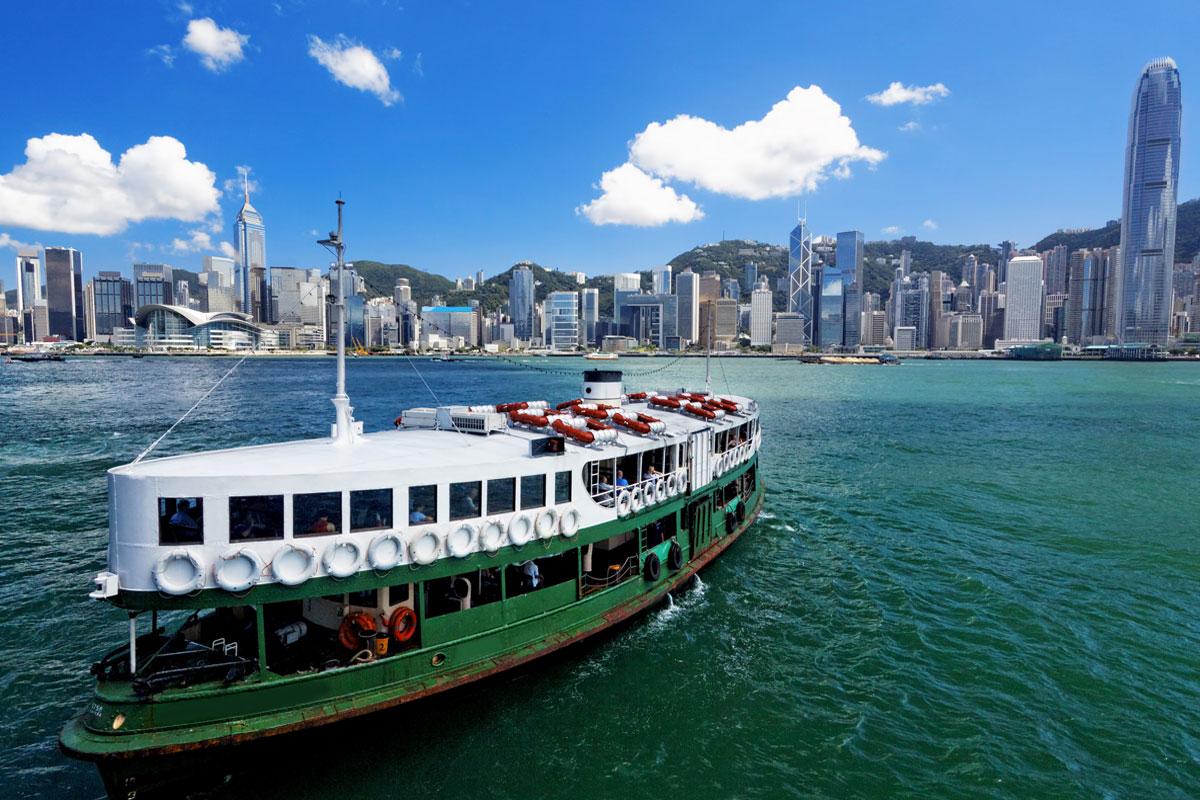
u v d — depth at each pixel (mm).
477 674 16094
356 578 14461
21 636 21734
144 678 12828
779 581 27688
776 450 61375
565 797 14711
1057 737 17359
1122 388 150875
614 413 24203
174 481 12828
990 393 136000
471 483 16234
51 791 14633
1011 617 24547
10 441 59625
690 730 17297
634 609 20828
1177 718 18250
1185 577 28828
